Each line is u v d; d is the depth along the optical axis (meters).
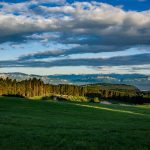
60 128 37.62
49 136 29.20
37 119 49.44
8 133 30.22
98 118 60.28
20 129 34.03
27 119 48.16
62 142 26.11
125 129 38.94
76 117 60.03
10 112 62.50
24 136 28.64
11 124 40.12
